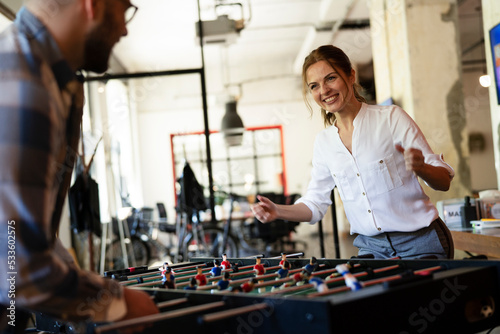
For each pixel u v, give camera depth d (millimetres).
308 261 1721
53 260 927
